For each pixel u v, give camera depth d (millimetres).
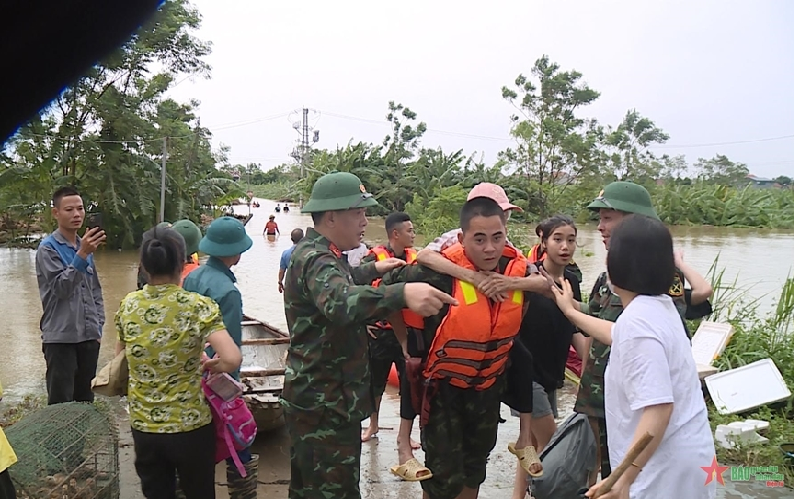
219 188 28812
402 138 39531
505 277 2885
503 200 3176
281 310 11195
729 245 25812
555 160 31422
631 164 39344
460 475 3162
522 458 3207
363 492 4215
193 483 3182
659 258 2295
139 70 22062
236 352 3109
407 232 5047
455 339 2898
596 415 3223
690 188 41469
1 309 10727
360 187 2992
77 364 4605
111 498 3703
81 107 21000
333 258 2848
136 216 22094
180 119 28422
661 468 2201
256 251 20828
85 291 4598
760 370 5535
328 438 2918
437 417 3104
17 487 3219
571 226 3619
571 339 3709
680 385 2234
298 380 2939
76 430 3623
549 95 32781
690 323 7141
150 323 3016
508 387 3277
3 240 21297
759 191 44312
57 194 4590
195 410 3121
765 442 4758
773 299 11906
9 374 7020
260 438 5027
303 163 59094
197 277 3725
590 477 3535
